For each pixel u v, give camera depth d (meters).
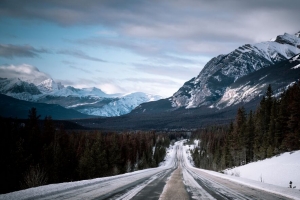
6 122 36.66
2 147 34.50
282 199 11.58
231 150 74.31
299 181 26.95
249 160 68.94
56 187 12.44
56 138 45.75
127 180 19.39
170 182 18.31
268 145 59.25
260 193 13.53
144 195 11.10
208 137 147.12
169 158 142.38
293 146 51.09
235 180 23.31
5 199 8.58
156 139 174.38
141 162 81.06
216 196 11.51
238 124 73.50
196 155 122.19
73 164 48.34
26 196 9.37
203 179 22.95
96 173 50.53
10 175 33.12
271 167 39.16
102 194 10.91
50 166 39.16
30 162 35.59
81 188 12.91
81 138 60.62
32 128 42.06
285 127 57.72
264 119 68.81
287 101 59.56
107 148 61.53
